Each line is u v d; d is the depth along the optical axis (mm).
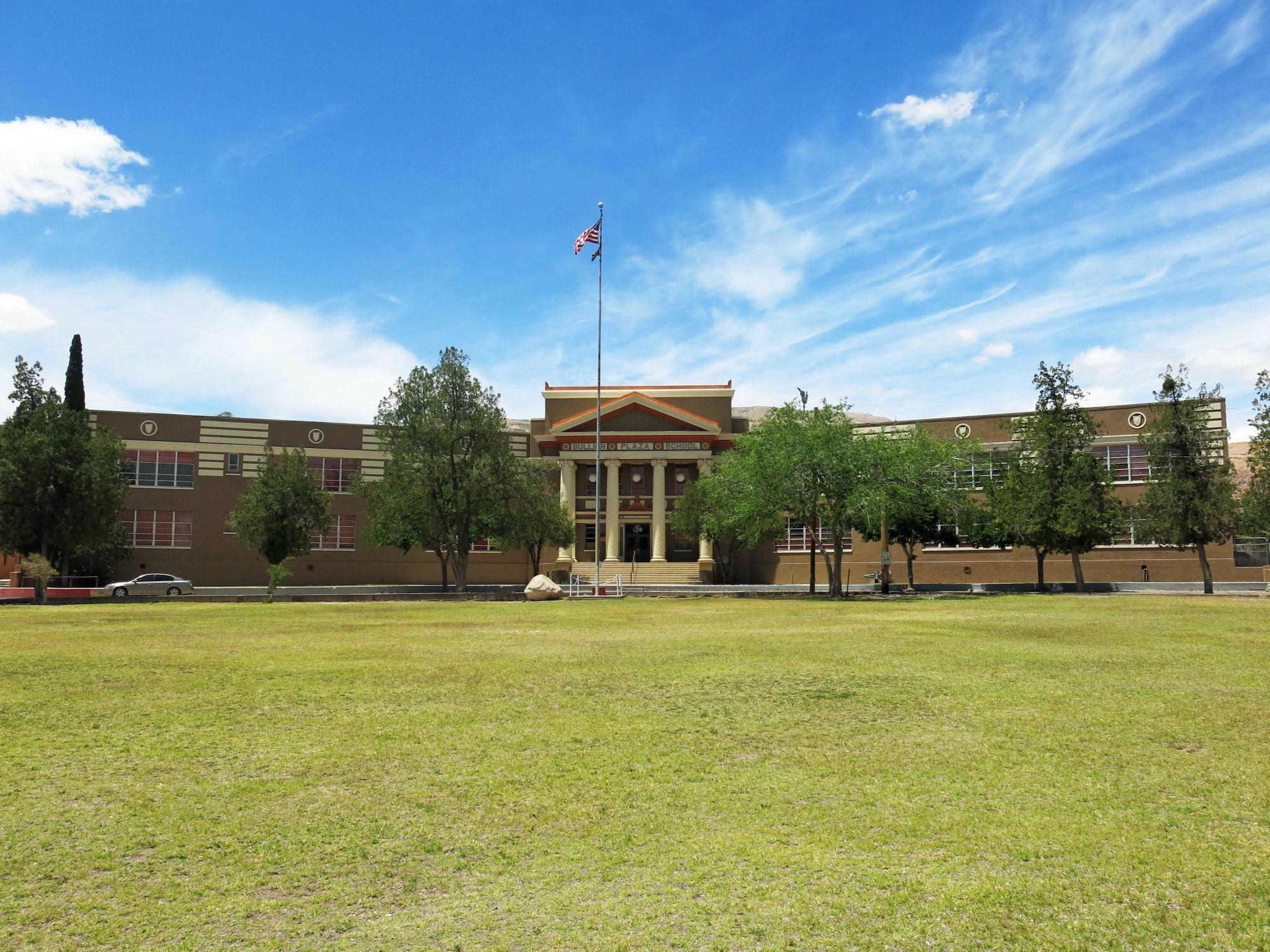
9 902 5891
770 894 5965
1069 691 12891
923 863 6469
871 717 11203
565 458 65062
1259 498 38094
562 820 7422
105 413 60406
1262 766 8836
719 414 68062
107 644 19406
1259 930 5371
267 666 15500
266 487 47000
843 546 62531
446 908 5781
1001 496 46094
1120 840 6879
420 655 17234
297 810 7672
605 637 20797
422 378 48094
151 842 6945
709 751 9547
